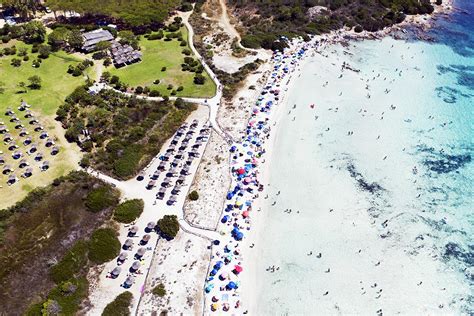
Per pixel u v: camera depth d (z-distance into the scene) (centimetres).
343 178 10438
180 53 15700
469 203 9788
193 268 8312
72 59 15125
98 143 11194
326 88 13750
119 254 8569
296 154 11150
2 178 10088
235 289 7956
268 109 12681
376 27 17500
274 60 15162
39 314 7362
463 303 7750
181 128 11906
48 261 8250
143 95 13300
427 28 17862
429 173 10575
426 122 12256
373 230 9138
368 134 11806
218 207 9600
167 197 9850
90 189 9838
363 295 7888
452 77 14412
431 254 8631
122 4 17962
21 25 16962
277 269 8356
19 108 12381
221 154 11088
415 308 7675
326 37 16862
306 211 9594
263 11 18475
